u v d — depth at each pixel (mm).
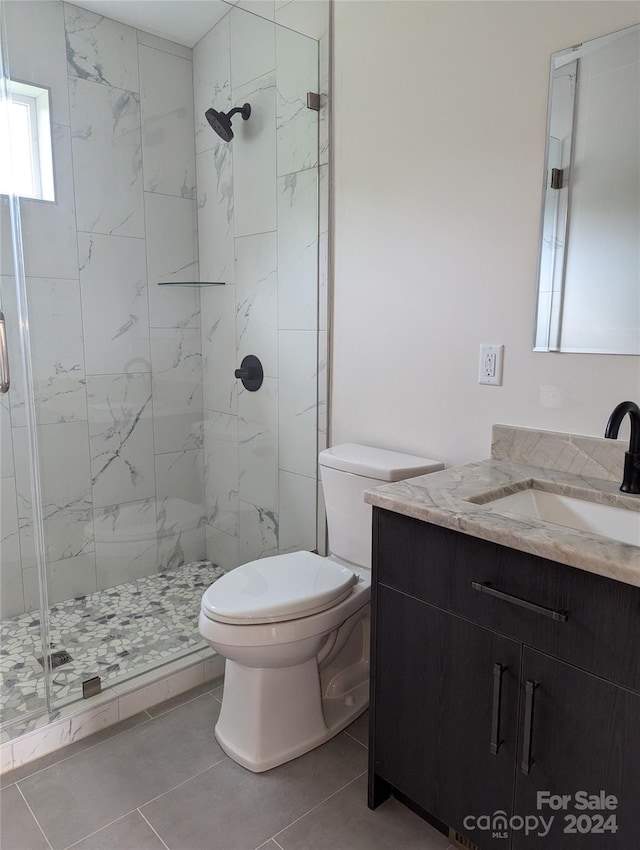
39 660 1986
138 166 2406
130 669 1988
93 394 2369
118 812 1493
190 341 2627
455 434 1805
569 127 1447
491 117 1602
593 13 1383
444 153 1726
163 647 2125
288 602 1574
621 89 1354
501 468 1574
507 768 1184
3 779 1605
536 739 1125
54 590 2377
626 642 972
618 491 1349
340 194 2057
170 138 2490
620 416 1265
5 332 1943
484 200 1645
